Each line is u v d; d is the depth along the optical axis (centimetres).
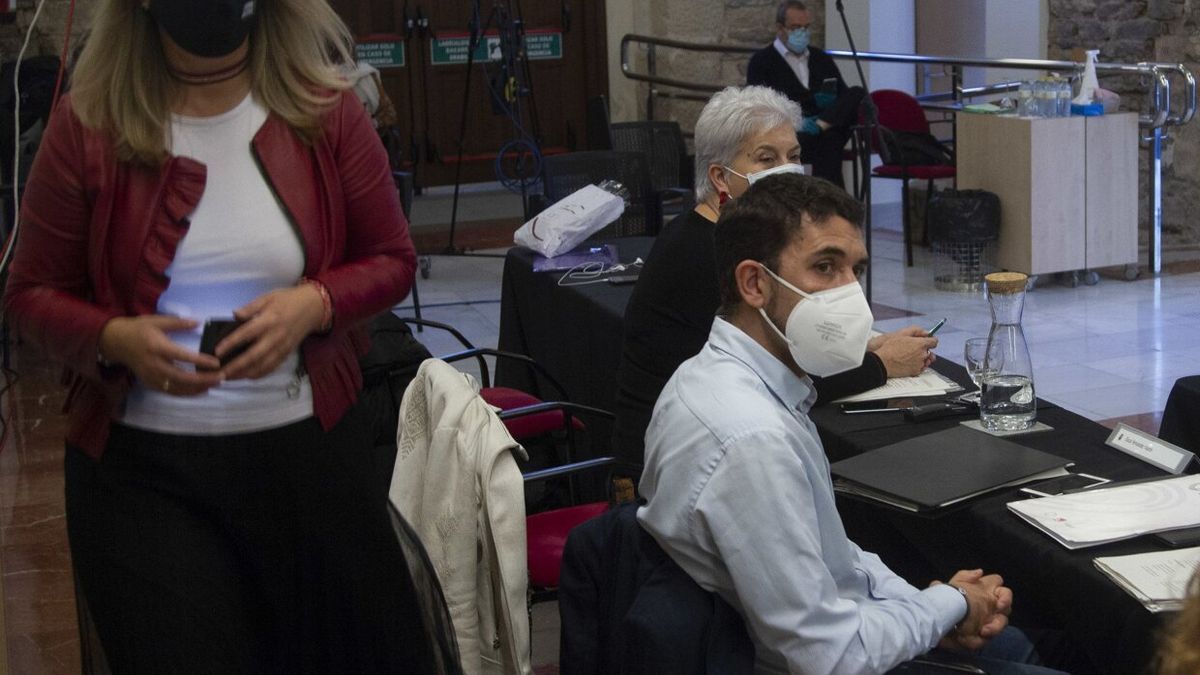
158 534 176
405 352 320
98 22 172
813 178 195
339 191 183
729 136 291
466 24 951
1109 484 215
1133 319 625
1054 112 676
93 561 177
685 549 183
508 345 468
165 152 172
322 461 185
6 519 411
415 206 952
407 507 248
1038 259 678
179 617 174
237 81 176
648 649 179
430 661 201
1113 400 502
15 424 506
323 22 182
